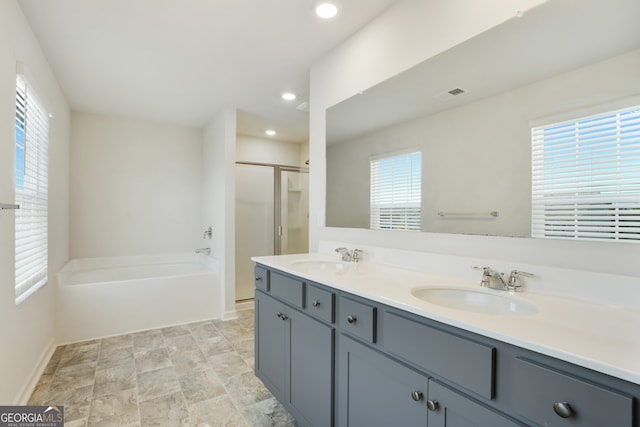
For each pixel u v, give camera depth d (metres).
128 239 3.90
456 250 1.50
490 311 1.22
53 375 2.23
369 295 1.20
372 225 1.96
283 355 1.78
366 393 1.22
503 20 1.29
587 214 1.08
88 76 2.70
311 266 2.02
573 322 0.87
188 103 3.37
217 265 3.62
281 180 4.50
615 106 1.01
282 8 1.81
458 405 0.89
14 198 1.69
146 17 1.90
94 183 3.71
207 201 4.10
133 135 3.94
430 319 0.99
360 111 2.02
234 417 1.79
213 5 1.79
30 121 2.09
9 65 1.62
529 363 0.75
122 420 1.75
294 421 1.76
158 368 2.36
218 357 2.55
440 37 1.53
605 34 1.04
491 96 1.34
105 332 2.99
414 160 1.68
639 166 0.96
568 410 0.67
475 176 1.41
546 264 1.18
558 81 1.14
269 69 2.57
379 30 1.87
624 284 1.00
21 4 1.75
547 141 1.17
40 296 2.28
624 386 0.62
